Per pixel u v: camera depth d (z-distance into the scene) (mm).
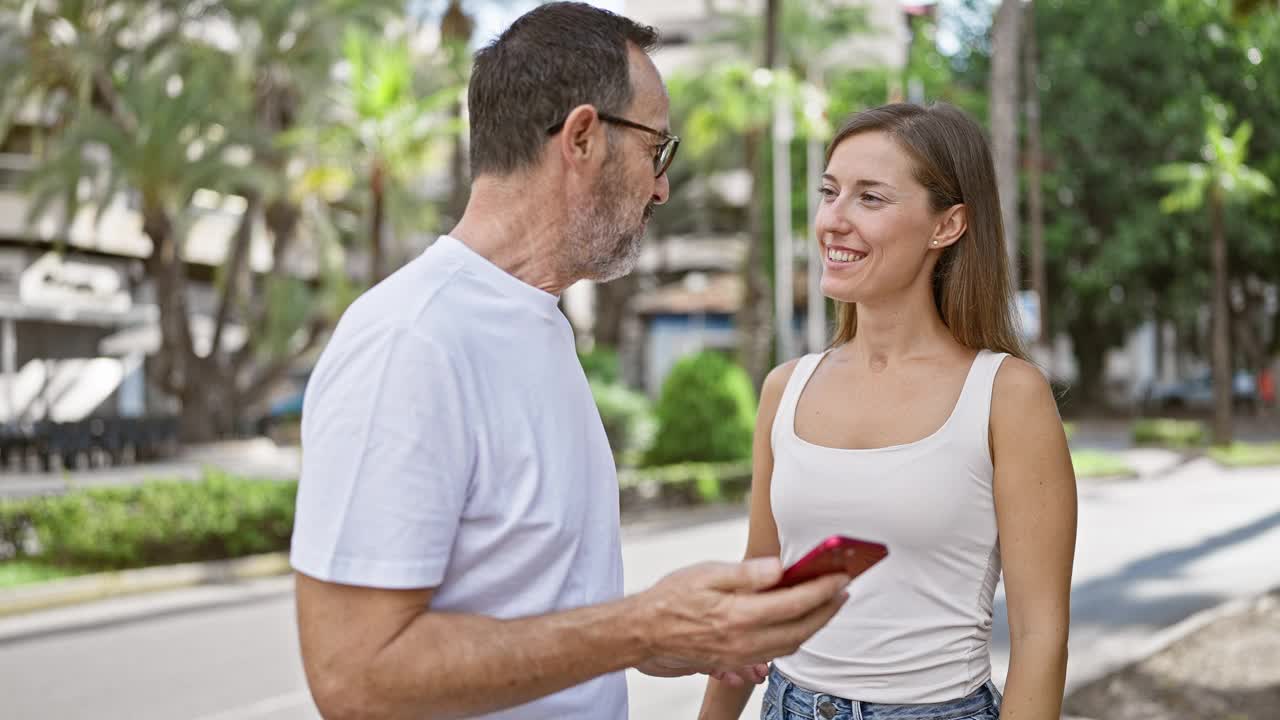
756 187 23641
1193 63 33469
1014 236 15008
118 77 24031
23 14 21422
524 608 1580
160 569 10352
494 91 1682
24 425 21984
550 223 1675
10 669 7113
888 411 2014
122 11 23031
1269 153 33125
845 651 1971
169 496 11086
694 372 16891
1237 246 34406
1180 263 34125
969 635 1931
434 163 16734
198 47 23250
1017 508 1888
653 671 1798
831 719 1975
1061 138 33656
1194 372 49562
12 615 9047
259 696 6281
